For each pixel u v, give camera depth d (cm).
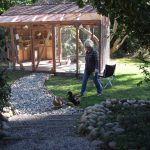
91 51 1305
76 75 1800
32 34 1914
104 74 1440
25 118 1005
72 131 806
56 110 1141
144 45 811
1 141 709
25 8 2078
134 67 2036
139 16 710
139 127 680
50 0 2755
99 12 820
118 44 2409
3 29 1989
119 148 607
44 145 652
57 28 2092
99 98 1301
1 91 811
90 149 623
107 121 788
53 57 1861
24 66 2025
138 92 1390
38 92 1439
